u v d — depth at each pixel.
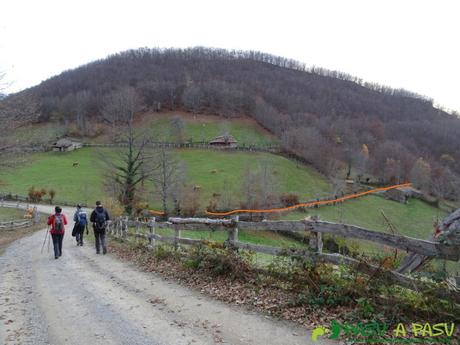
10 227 25.75
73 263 10.91
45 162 74.62
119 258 11.57
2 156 20.16
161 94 136.62
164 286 7.55
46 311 6.14
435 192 52.72
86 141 94.88
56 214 12.05
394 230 6.66
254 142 103.25
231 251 7.68
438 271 4.58
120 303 6.41
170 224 10.55
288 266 6.34
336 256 5.54
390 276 4.88
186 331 4.97
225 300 6.31
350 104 144.62
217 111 131.75
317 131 95.75
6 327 5.41
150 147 37.75
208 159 77.12
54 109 116.44
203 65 187.88
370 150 87.31
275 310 5.56
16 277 9.23
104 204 26.67
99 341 4.75
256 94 148.88
